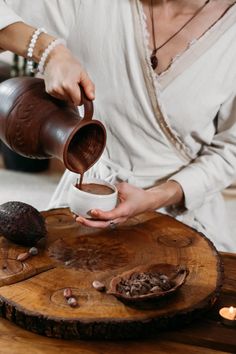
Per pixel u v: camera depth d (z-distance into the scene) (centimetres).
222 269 114
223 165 141
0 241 117
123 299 99
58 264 111
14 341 95
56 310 97
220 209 151
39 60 121
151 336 98
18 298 100
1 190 308
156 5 135
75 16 137
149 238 124
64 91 112
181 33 135
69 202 120
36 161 333
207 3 134
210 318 104
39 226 115
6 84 117
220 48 134
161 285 102
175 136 140
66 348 95
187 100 136
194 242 124
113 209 119
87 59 139
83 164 116
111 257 116
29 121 113
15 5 140
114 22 134
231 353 97
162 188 135
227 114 143
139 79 135
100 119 142
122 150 143
